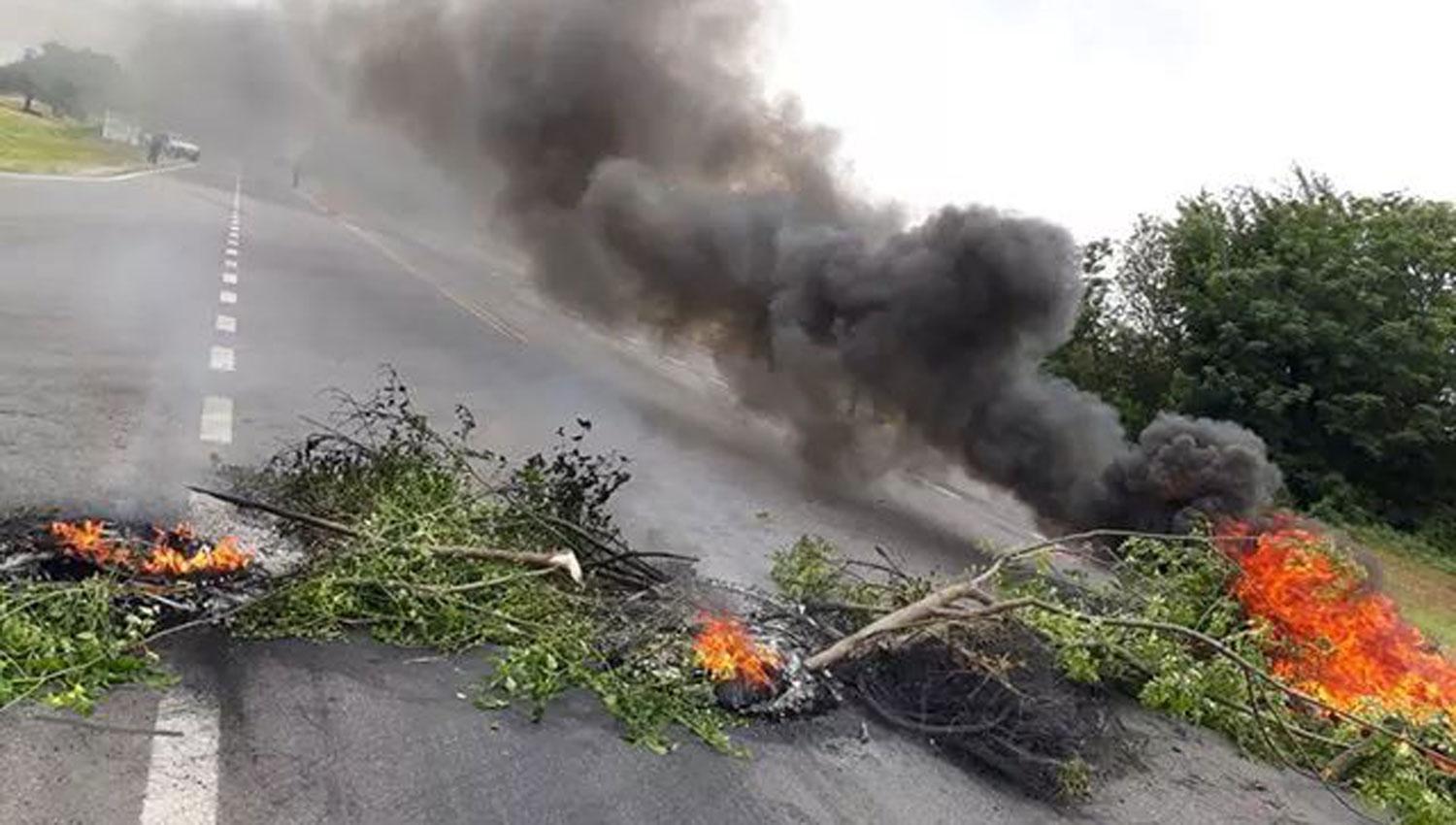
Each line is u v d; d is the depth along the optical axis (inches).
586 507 254.1
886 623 187.0
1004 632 195.9
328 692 141.3
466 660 161.6
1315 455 599.2
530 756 137.6
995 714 177.0
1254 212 650.2
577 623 173.2
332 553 170.9
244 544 183.0
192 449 237.6
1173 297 631.8
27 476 196.4
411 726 137.6
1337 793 189.8
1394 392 591.2
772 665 179.9
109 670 131.5
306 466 223.5
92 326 354.3
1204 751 195.2
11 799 103.1
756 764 150.6
